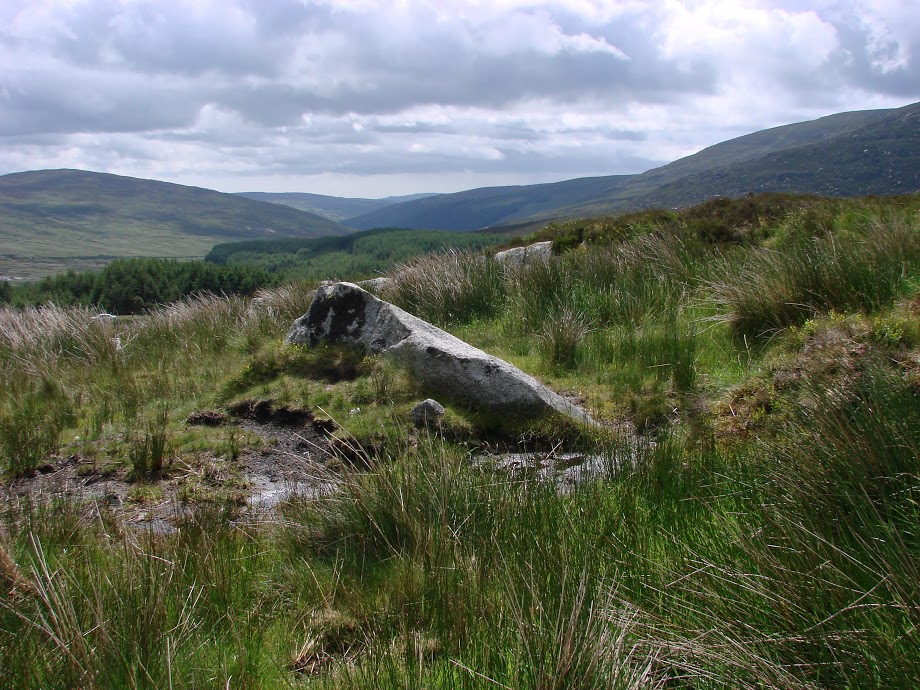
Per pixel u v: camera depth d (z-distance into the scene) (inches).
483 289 358.0
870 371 136.1
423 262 421.7
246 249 7190.0
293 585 119.2
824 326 208.8
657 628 90.6
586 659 77.9
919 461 102.4
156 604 97.3
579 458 182.4
